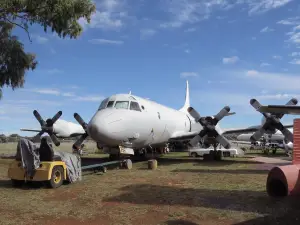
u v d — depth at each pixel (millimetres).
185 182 10805
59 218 6539
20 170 9875
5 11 15617
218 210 7027
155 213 6855
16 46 20188
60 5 15258
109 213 6883
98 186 10062
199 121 18859
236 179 11430
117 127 14883
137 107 17016
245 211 6918
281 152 35188
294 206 7309
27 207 7406
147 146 19375
